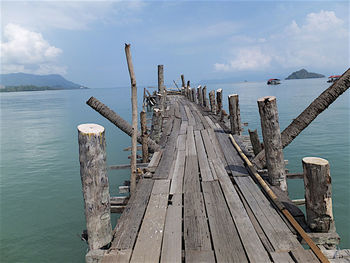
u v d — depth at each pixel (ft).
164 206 13.28
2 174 34.19
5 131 71.46
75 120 93.45
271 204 13.25
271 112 15.10
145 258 9.39
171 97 91.56
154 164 20.01
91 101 21.45
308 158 11.11
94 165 9.84
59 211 23.30
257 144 21.27
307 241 9.82
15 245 18.07
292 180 27.48
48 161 40.45
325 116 70.23
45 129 73.72
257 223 11.53
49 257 16.70
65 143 54.19
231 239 10.34
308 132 50.78
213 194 14.60
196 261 9.13
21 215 22.61
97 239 10.09
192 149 24.09
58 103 212.84
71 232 19.70
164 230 11.21
